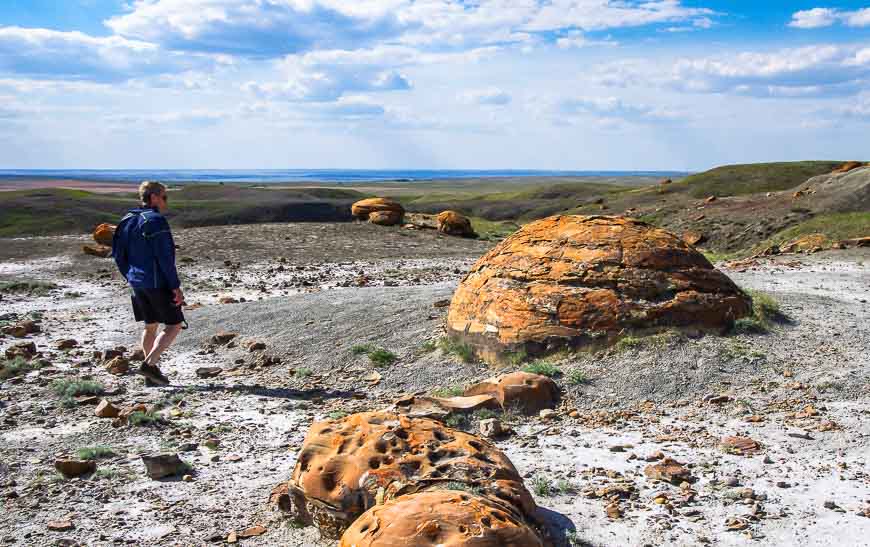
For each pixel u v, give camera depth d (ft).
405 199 439.22
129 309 51.16
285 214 301.43
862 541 14.60
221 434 23.43
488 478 14.53
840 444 20.29
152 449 21.94
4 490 18.65
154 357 30.01
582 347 29.17
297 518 16.03
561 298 30.14
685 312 30.17
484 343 30.86
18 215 232.94
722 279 32.30
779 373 26.91
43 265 74.13
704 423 22.98
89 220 230.68
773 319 33.06
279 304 45.98
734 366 27.48
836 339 30.45
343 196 424.46
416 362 31.86
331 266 76.23
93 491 18.48
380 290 50.11
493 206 356.79
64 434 23.50
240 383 30.68
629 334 29.30
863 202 129.29
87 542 15.53
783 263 69.15
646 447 20.94
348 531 12.09
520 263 32.17
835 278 52.85
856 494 16.96
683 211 164.76
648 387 26.21
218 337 38.40
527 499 14.65
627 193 284.82
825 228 102.58
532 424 23.65
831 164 288.10
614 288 30.27
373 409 25.91
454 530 11.31
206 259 79.66
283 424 24.50
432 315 38.37
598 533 15.33
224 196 388.98
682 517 16.06
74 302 55.16
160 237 28.89
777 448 20.33
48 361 34.04
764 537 14.97
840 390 24.95
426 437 15.75
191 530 16.08
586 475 18.79
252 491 18.37
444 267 75.82
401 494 14.02
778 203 146.20
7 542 15.56
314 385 29.99
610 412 24.53
